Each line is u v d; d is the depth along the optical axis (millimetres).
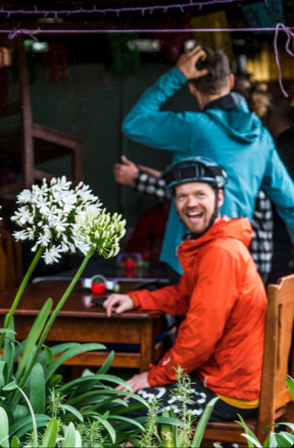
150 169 3928
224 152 3424
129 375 3074
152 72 3561
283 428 2646
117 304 2709
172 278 3619
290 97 3035
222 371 2393
